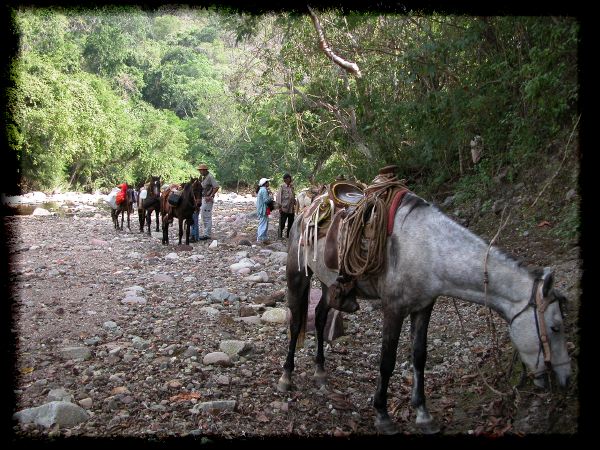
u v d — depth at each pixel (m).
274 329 6.95
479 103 8.70
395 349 4.29
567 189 7.38
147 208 15.95
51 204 27.36
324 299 5.32
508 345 5.44
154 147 40.62
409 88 11.87
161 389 5.12
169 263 11.34
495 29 8.75
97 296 8.59
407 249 4.12
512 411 4.36
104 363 5.82
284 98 15.10
